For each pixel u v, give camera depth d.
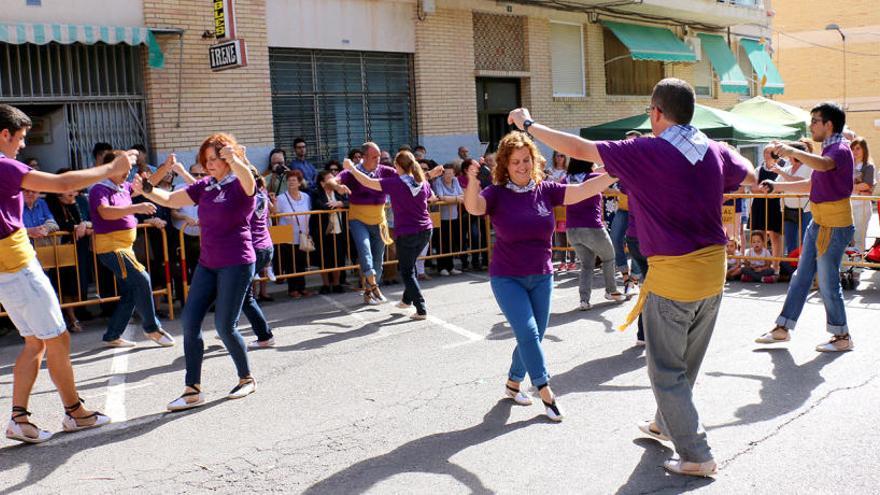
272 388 5.86
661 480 4.03
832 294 6.31
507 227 4.89
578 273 10.96
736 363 6.12
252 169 6.54
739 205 10.77
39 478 4.34
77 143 10.23
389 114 13.74
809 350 6.44
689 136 3.77
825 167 5.99
